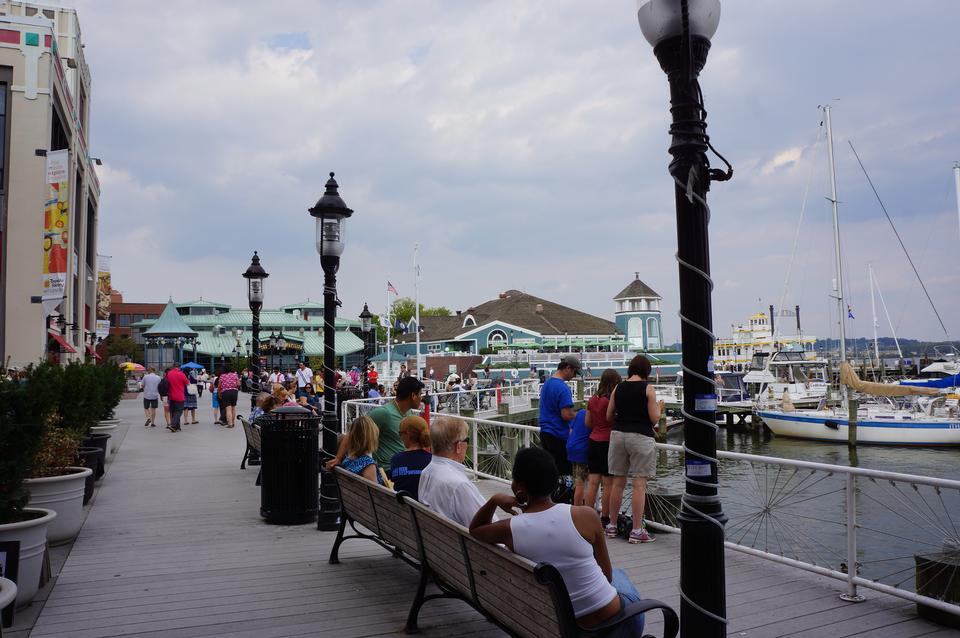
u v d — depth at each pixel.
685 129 4.01
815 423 35.91
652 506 8.33
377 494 5.80
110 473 13.23
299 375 29.11
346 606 5.69
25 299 18.20
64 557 7.24
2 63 18.44
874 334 65.94
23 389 5.49
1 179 18.27
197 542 7.90
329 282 8.96
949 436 32.88
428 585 6.24
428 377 58.50
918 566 5.43
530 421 34.38
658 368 62.78
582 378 41.56
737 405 42.16
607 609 3.73
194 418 24.47
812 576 6.35
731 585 6.14
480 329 71.12
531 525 3.77
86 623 5.30
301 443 8.92
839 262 41.16
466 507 4.99
